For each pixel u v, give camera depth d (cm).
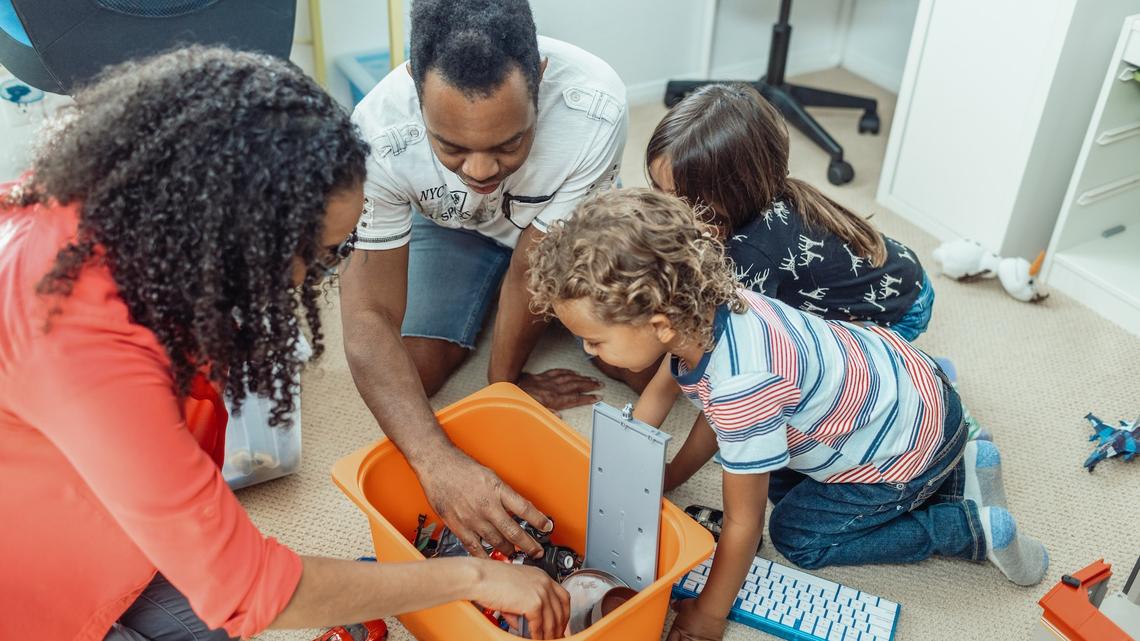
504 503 126
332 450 162
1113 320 195
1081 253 202
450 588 99
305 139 75
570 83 141
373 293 145
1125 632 102
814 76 295
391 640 131
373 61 245
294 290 85
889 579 142
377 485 132
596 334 107
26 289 74
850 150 256
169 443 77
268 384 90
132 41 153
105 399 74
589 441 134
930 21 206
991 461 146
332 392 173
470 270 175
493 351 162
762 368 112
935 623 135
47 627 93
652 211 105
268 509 150
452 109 113
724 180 141
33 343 73
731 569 122
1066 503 154
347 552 144
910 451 129
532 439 138
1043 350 186
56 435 75
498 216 167
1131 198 205
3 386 75
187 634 102
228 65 76
